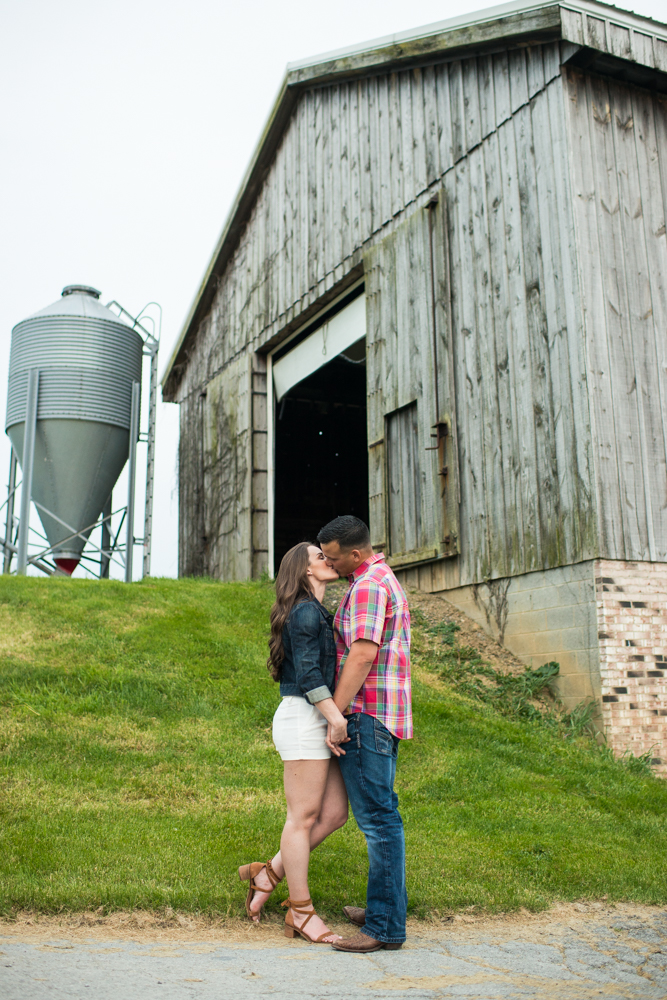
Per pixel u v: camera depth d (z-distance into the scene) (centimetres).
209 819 459
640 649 704
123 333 1295
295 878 328
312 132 1267
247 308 1462
